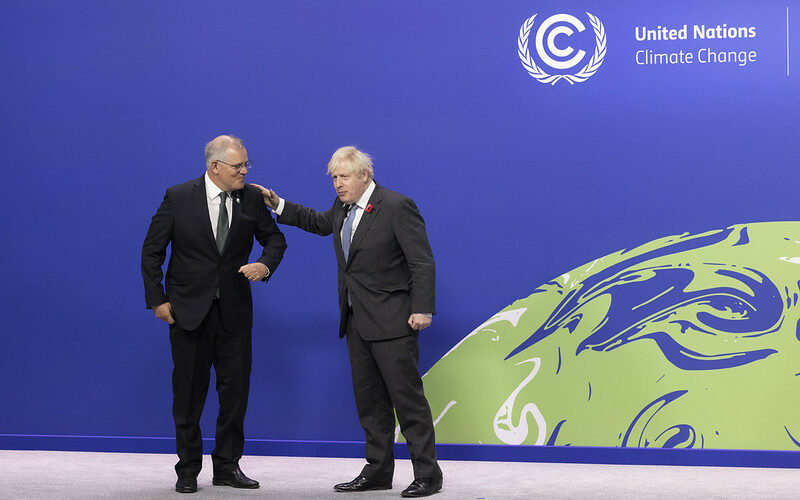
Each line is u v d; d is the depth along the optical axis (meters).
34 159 8.77
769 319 7.88
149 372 8.62
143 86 8.68
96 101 8.73
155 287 6.86
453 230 8.33
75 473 7.62
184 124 8.63
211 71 8.62
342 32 8.49
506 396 8.23
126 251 8.66
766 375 7.88
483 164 8.30
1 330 8.77
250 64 8.59
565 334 8.16
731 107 7.98
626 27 8.13
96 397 8.67
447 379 8.31
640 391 8.04
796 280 7.86
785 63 7.94
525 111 8.25
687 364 7.98
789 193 7.89
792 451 7.80
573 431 8.12
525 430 8.20
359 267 6.87
